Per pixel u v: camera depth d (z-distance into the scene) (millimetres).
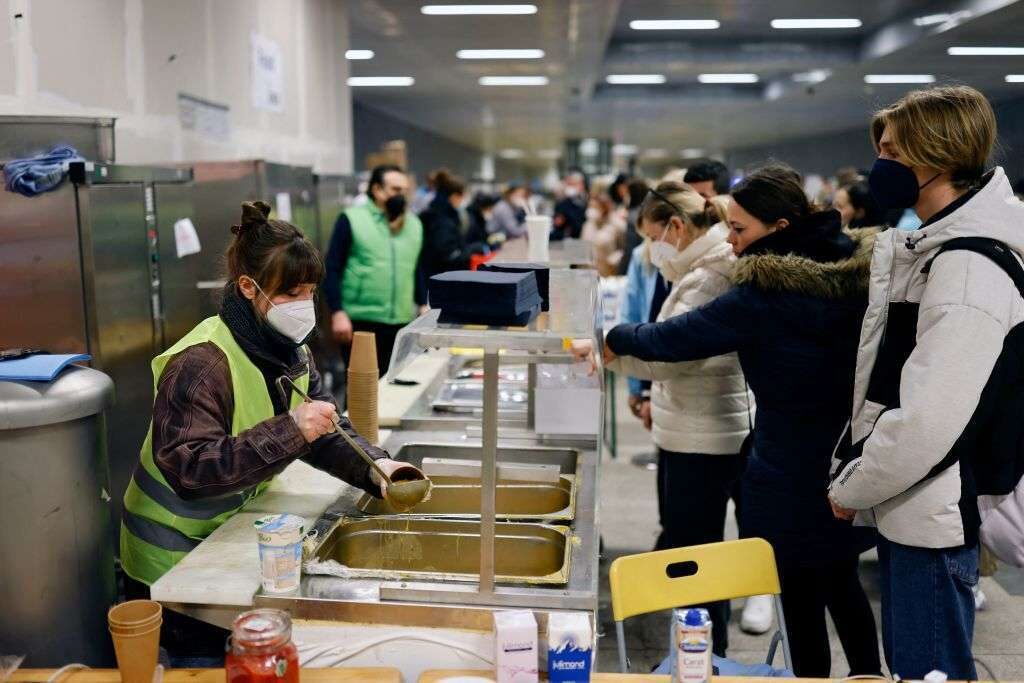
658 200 2482
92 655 1835
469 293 1513
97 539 1838
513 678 1384
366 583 1571
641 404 3334
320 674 1434
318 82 7062
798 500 2088
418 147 22828
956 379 1524
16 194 2539
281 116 6113
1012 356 1562
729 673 1897
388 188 4648
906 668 1701
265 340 1779
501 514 1927
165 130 4246
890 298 1716
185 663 1790
